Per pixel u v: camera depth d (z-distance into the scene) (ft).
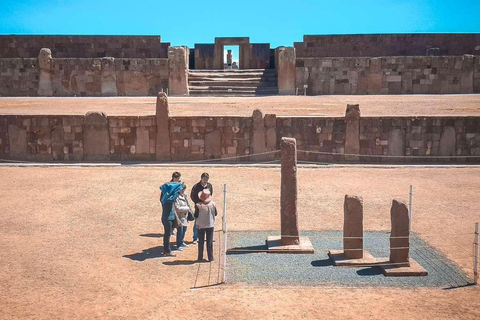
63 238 44.78
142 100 117.39
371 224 49.19
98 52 147.74
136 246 42.98
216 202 56.85
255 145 79.97
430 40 147.02
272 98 119.14
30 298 32.86
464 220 50.16
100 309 31.45
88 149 81.35
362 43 148.25
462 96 122.62
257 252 41.70
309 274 37.06
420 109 100.73
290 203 42.14
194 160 80.79
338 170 74.02
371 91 132.36
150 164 77.56
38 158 81.66
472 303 32.14
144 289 34.45
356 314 30.68
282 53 131.75
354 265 38.60
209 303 32.22
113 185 64.64
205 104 106.73
